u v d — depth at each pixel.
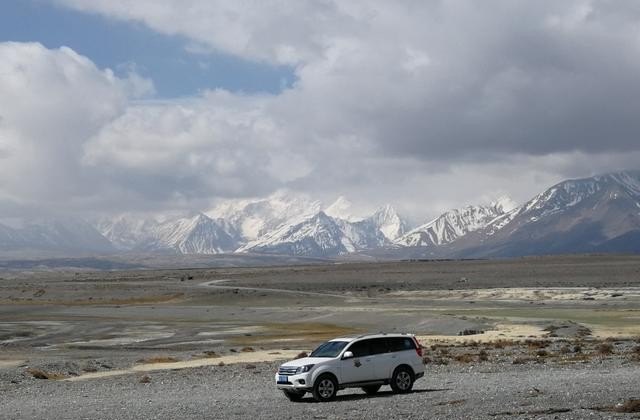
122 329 102.94
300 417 26.28
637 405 24.61
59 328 105.00
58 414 29.67
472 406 26.89
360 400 30.84
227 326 107.06
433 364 47.03
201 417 27.16
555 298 149.38
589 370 40.84
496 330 80.88
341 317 115.06
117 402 33.59
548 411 24.83
